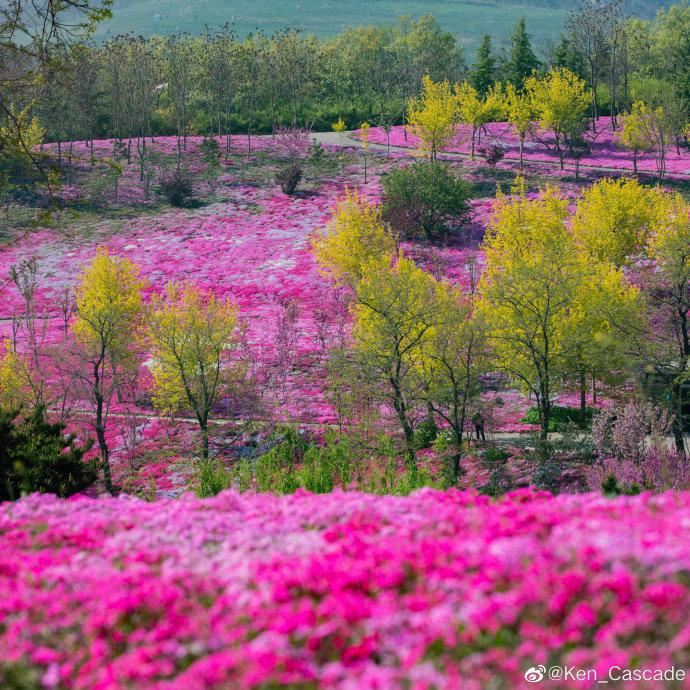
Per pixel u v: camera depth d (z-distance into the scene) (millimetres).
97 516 13820
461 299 51344
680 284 43406
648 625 7680
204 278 81375
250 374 59969
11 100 26953
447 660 7773
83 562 11406
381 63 166125
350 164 113938
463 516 11688
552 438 47562
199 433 49250
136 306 55281
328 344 65375
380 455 41906
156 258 86188
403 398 45438
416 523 11617
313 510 13016
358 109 142875
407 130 122938
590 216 65312
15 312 74188
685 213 55781
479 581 8828
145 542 11953
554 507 12031
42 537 12570
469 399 46250
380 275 46250
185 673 7914
